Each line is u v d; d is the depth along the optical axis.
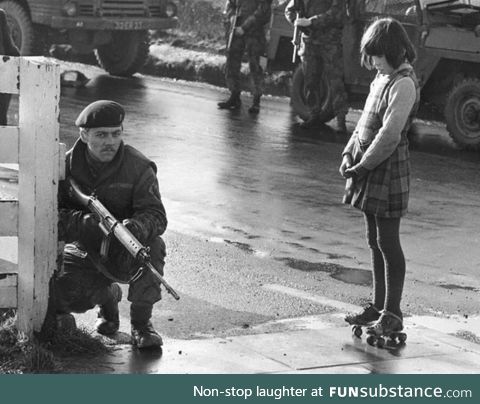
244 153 14.30
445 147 16.06
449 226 10.71
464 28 15.78
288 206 11.21
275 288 8.08
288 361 6.13
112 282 6.38
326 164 13.88
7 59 5.92
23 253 6.05
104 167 6.09
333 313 7.43
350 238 9.98
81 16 21.03
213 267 8.62
